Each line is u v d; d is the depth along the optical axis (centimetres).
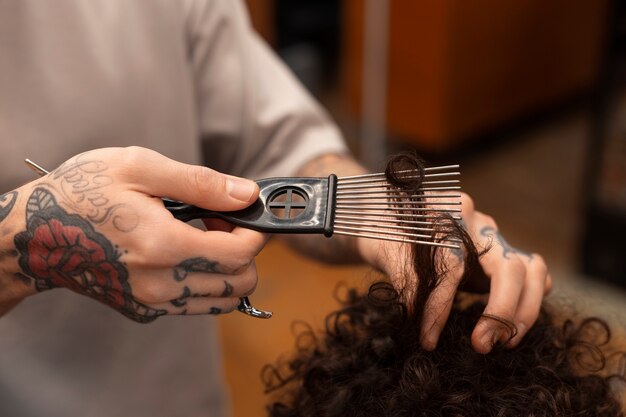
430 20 202
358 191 54
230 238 52
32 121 73
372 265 64
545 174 224
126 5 77
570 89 246
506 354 56
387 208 53
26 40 72
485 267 58
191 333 89
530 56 226
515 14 213
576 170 225
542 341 59
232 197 53
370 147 232
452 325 57
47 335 78
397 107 224
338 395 57
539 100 239
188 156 84
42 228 53
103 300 56
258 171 90
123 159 53
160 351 86
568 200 213
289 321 170
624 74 170
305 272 183
